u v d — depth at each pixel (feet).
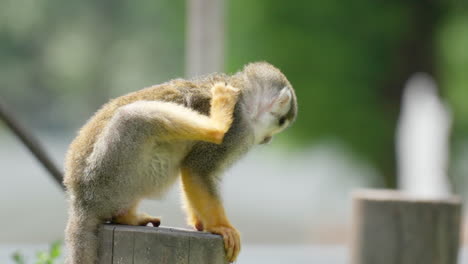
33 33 231.30
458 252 48.26
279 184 212.23
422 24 110.83
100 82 234.58
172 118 34.14
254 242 110.52
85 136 35.58
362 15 107.45
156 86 37.83
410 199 47.91
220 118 34.99
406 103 118.42
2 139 258.57
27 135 42.86
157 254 31.76
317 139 111.65
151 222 37.11
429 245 47.55
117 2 234.99
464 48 113.80
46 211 149.18
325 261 59.57
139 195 35.94
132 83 231.50
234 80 39.24
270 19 108.27
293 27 107.55
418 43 111.34
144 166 35.55
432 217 47.55
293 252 64.34
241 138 37.40
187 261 31.53
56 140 242.37
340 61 107.55
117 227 32.99
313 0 106.83
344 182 123.54
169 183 37.50
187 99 37.19
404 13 108.88
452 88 114.83
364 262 48.55
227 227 35.06
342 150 115.03
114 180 34.55
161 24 219.82
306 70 107.45
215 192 36.52
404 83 111.86
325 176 143.23
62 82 233.14
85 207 34.78
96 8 234.99
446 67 114.32
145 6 228.84
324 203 135.74
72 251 34.83
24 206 155.53
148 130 34.30
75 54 229.86
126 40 232.94
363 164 115.24
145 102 35.19
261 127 40.04
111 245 32.73
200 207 35.96
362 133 111.45
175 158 36.94
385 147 113.39
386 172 115.14
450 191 119.14
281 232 124.67
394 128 112.98
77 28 233.76
